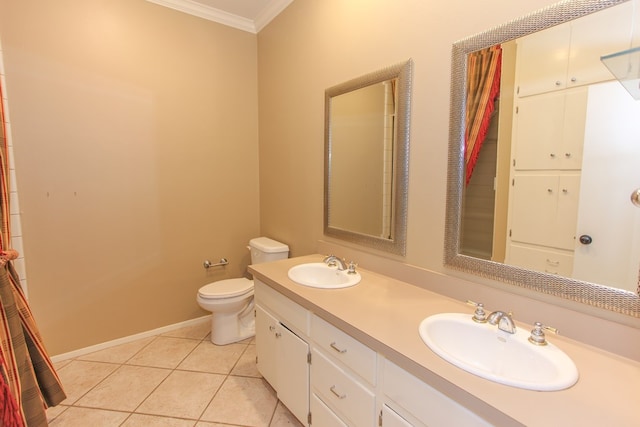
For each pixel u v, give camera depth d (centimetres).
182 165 273
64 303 232
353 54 190
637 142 92
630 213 94
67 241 230
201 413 183
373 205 183
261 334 199
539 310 116
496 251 128
